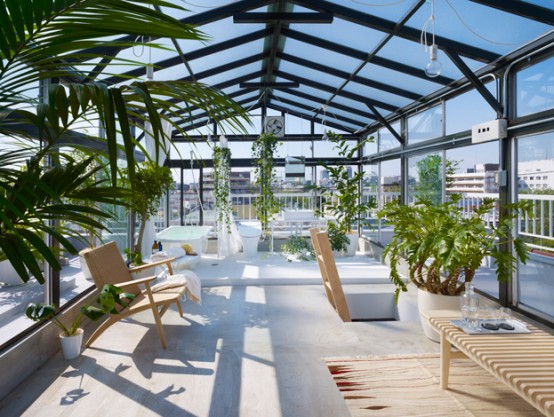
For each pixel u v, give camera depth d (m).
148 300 3.89
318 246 5.48
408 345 3.83
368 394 2.91
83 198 1.54
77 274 5.22
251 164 9.86
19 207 1.34
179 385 3.04
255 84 7.50
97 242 5.61
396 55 5.14
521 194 4.16
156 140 1.10
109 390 2.97
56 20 1.17
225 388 3.00
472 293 2.98
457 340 2.66
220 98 1.50
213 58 6.40
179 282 4.46
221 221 8.42
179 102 7.46
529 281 4.08
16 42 1.17
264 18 4.48
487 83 4.66
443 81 5.32
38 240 1.31
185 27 1.25
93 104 1.12
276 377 3.17
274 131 9.24
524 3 3.25
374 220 8.84
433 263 4.05
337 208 8.52
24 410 2.70
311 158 9.99
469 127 5.12
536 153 3.92
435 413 2.67
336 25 4.94
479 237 3.78
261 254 8.78
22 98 1.47
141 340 3.95
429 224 4.11
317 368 3.34
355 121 9.27
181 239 7.42
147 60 5.49
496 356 2.35
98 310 3.42
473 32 3.93
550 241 3.75
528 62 3.94
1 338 3.11
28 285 4.47
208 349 3.73
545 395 1.90
